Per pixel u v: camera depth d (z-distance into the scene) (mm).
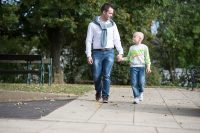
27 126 7289
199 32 37625
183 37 37969
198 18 37938
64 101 11188
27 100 11203
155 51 38562
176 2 37469
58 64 26984
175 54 38531
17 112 8883
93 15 22578
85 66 32031
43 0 20531
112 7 11281
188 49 38500
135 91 11438
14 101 10898
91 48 11695
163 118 8750
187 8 38531
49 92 13867
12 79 27719
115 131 7105
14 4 23172
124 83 28328
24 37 28031
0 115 8414
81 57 31984
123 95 13883
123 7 26500
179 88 20375
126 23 26734
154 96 13930
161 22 37594
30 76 20672
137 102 11359
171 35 37031
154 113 9438
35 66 25656
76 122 7848
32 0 21250
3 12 23172
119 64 28094
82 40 29828
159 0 26109
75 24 23562
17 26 26312
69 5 19703
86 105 10422
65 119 8133
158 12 31750
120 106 10531
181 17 37938
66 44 30750
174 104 11469
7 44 30609
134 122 8086
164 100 12531
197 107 10859
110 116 8734
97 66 11289
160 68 35750
